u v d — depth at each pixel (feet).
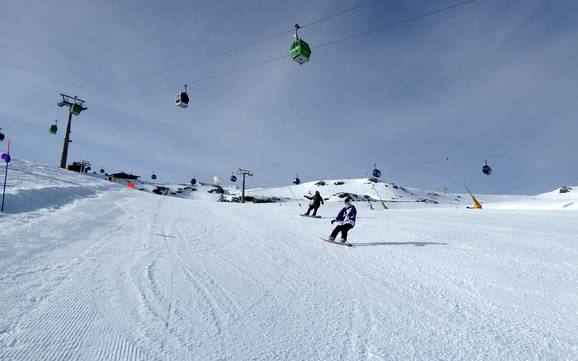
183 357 10.52
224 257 23.76
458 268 22.61
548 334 13.58
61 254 20.61
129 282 16.80
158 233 30.50
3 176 49.26
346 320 14.39
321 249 28.50
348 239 33.65
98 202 45.88
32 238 23.32
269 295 16.75
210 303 15.08
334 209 77.97
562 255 25.85
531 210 77.25
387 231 38.45
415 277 20.76
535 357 11.90
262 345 11.75
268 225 41.78
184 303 14.80
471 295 17.76
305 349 11.74
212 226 37.73
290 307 15.42
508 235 35.17
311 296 17.02
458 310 15.84
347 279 20.17
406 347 12.28
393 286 19.08
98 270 18.24
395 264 23.75
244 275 19.75
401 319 14.71
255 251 26.40
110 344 10.95
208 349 11.15
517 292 18.19
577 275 20.88
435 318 14.92
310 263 23.58
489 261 24.31
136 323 12.55
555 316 15.26
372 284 19.35
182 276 18.53
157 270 19.19
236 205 80.84
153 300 14.84
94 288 15.65
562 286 19.02
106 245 23.99
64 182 59.26
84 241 24.47
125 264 19.80
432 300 17.03
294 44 43.37
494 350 12.28
